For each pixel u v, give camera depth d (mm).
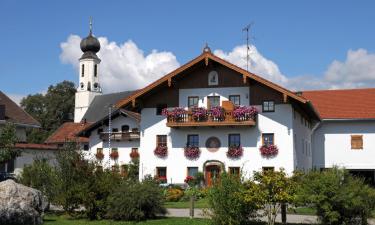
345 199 16641
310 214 22125
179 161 34531
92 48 97188
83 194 20375
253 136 33219
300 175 17797
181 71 33406
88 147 53344
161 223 19156
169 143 34906
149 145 35312
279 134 32625
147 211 20578
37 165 23219
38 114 98125
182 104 34688
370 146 38969
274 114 32875
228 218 16781
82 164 21375
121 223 19266
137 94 34312
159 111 35406
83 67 96438
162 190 22109
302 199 16953
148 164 35125
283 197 16562
